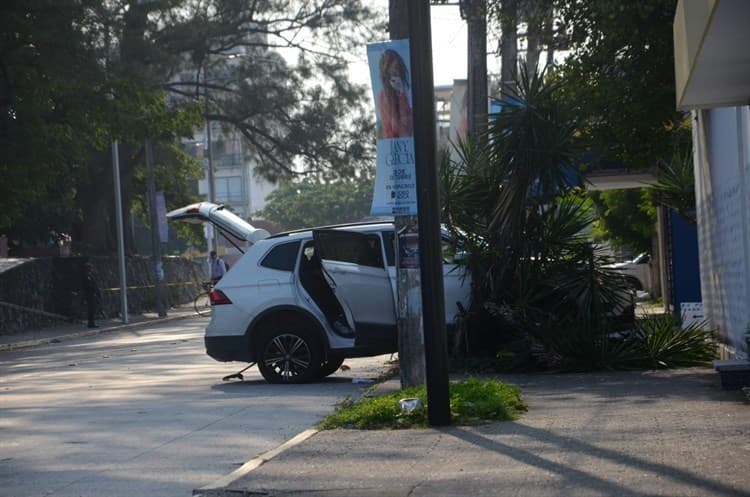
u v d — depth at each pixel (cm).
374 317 1598
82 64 3456
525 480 771
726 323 1658
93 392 1612
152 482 888
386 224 1642
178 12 4625
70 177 4838
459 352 1689
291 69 5122
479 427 1038
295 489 788
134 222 8825
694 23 1077
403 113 1256
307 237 1656
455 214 1744
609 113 1898
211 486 813
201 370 1952
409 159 1262
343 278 1584
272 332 1636
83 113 3559
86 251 4994
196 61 4881
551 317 1636
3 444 1121
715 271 1775
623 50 1888
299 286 1630
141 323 4309
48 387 1734
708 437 904
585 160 2125
